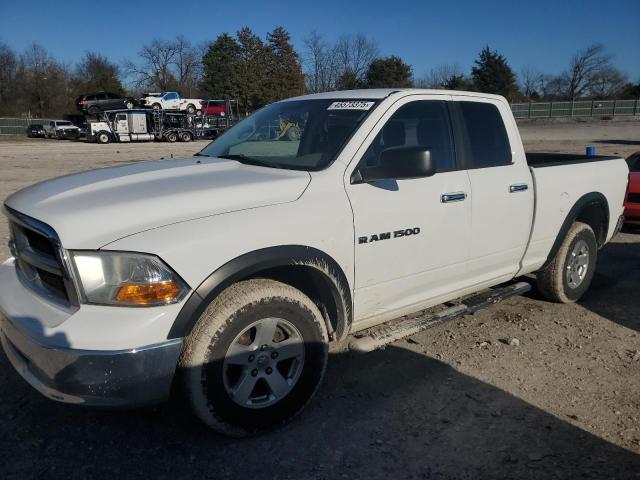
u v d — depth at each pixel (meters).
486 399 3.52
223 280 2.75
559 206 4.72
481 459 2.94
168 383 2.66
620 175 5.49
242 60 70.69
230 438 3.06
